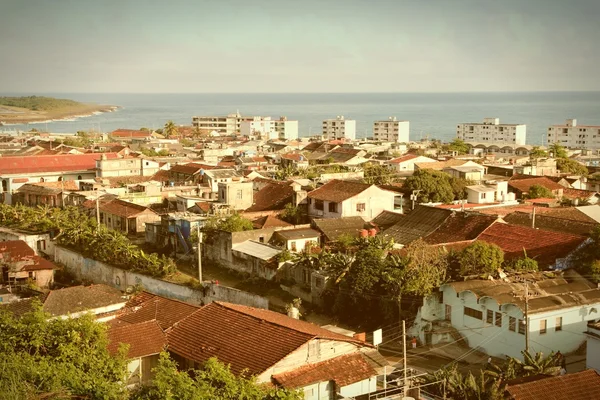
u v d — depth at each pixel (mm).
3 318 39344
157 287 69500
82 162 138125
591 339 45000
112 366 34188
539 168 132375
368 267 58656
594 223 72375
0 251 75312
